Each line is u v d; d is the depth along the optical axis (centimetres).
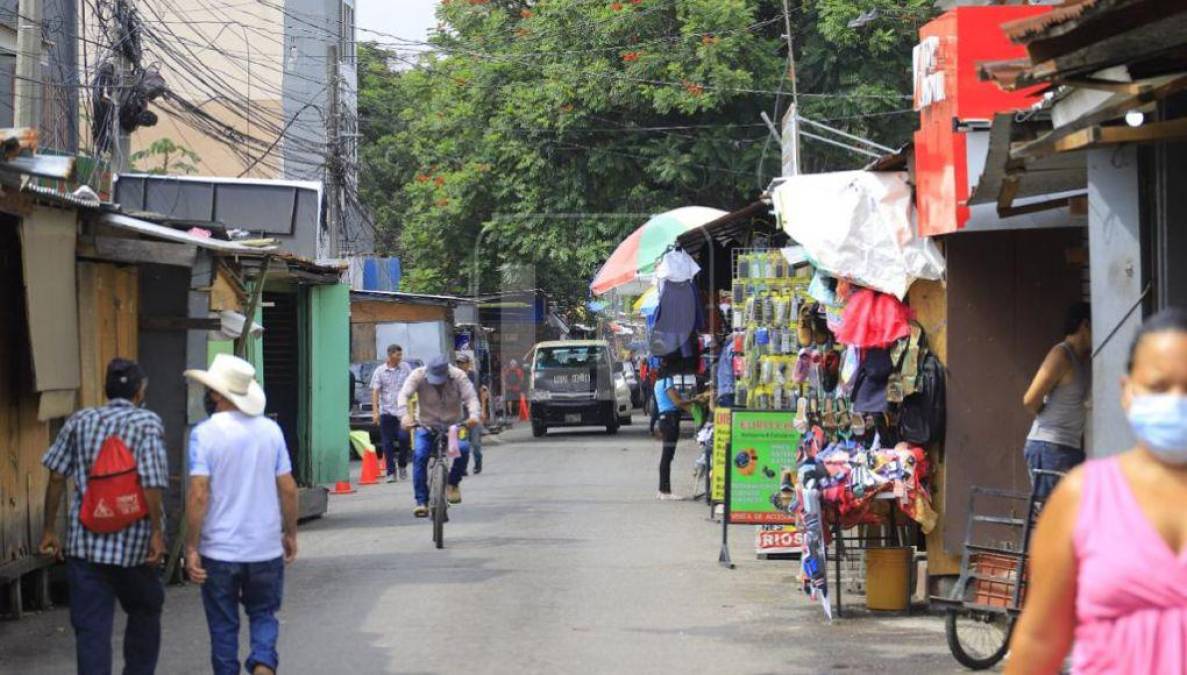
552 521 1625
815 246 1047
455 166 3541
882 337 1030
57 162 880
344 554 1377
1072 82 630
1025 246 1003
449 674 841
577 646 916
